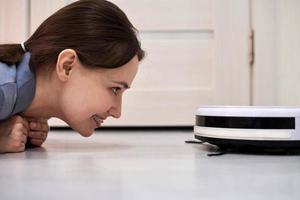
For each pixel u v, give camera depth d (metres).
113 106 0.84
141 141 1.04
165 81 1.56
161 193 0.40
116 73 0.81
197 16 1.56
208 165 0.60
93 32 0.79
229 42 1.54
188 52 1.56
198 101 1.56
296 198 0.39
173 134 1.33
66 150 0.82
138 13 1.57
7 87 0.74
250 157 0.69
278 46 1.51
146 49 1.56
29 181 0.47
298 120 0.69
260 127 0.70
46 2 1.56
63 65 0.79
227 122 0.72
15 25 1.56
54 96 0.82
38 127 0.88
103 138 1.16
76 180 0.47
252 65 1.54
